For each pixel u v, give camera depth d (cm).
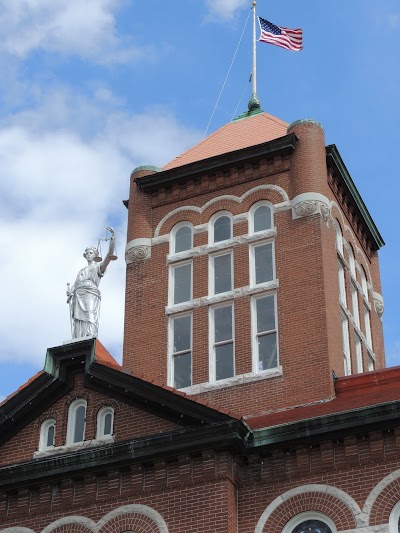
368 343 3800
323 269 3409
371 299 3969
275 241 3538
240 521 2728
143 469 2814
